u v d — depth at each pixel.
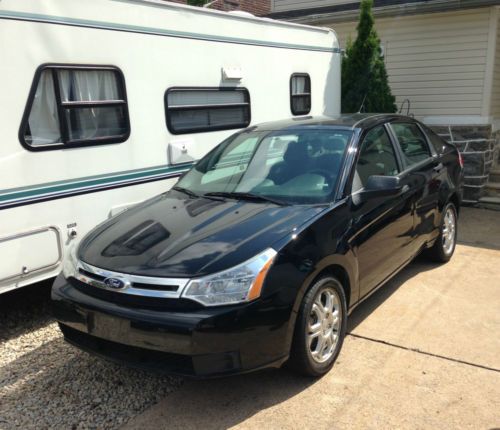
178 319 2.73
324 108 7.46
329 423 2.86
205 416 2.97
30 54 3.89
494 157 8.81
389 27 8.98
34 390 3.33
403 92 9.05
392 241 4.04
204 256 2.96
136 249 3.18
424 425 2.81
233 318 2.73
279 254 2.96
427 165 4.82
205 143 5.50
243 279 2.81
